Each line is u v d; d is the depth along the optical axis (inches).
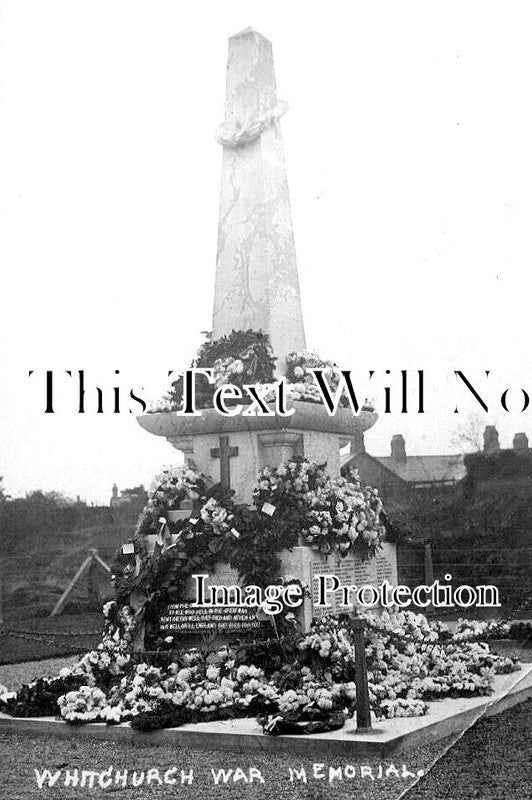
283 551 261.3
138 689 237.3
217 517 260.2
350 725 218.7
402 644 256.2
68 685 251.3
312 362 268.5
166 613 257.3
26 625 259.0
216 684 240.4
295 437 272.2
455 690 244.2
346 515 259.4
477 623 259.8
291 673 240.1
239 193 278.7
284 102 261.9
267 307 279.1
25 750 213.2
